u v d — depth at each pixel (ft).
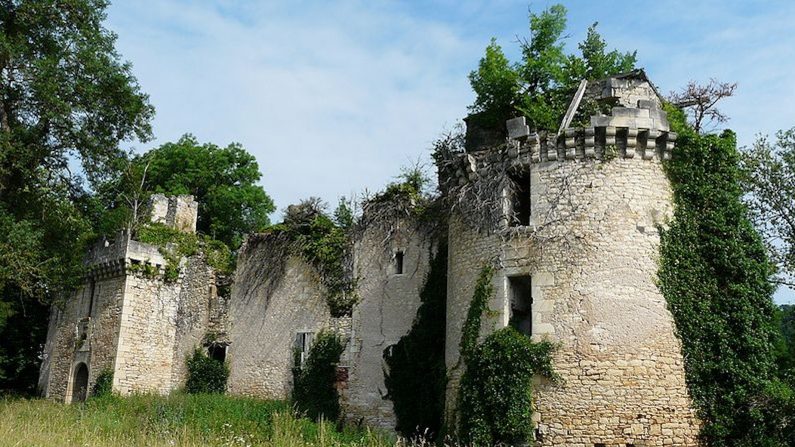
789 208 72.13
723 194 54.13
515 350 51.11
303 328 80.59
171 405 71.51
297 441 56.18
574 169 54.13
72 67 72.23
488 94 64.90
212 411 69.46
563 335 50.72
